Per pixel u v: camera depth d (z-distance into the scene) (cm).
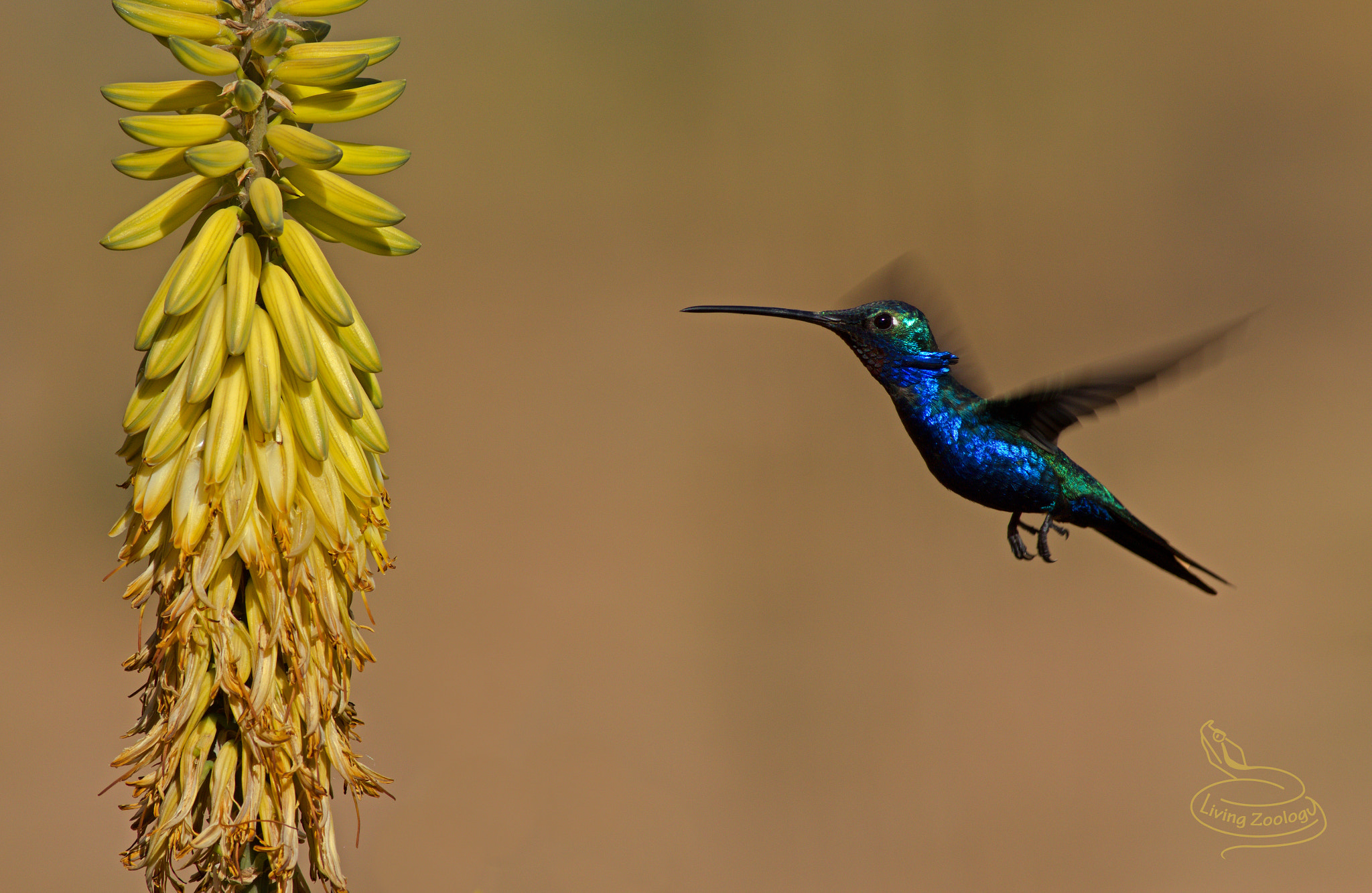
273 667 341
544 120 2380
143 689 355
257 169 334
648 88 2438
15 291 1730
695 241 2116
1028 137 2289
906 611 1463
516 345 1934
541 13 2623
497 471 1662
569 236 2183
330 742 354
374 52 330
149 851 341
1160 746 1252
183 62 314
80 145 1931
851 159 2247
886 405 1852
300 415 338
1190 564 557
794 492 1659
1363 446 1770
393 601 1385
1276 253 2088
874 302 563
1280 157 2259
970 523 1650
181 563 335
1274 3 2552
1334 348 1947
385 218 338
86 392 1620
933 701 1312
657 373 1888
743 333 1981
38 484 1498
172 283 326
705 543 1544
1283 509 1656
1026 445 538
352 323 337
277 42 325
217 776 342
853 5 2534
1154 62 2441
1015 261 2033
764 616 1418
